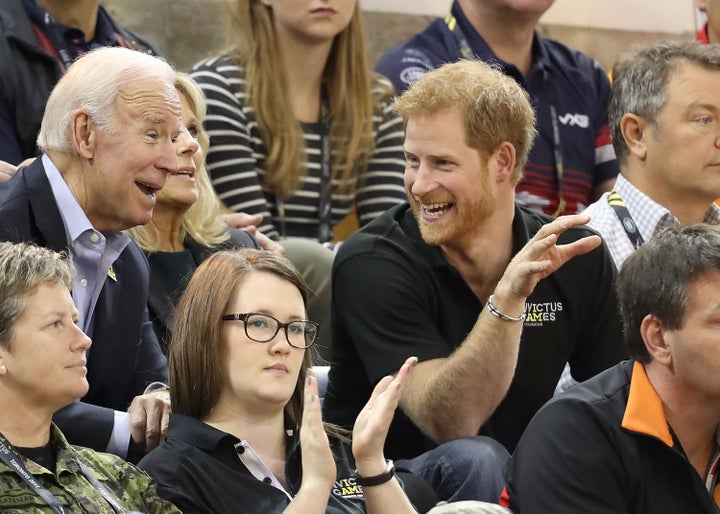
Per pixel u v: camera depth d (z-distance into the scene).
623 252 15.39
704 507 10.90
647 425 10.91
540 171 18.77
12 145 15.40
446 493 12.33
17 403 9.65
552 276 13.75
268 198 17.22
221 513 10.53
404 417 13.30
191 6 20.59
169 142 12.40
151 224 14.31
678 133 15.28
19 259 9.73
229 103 17.05
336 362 13.78
